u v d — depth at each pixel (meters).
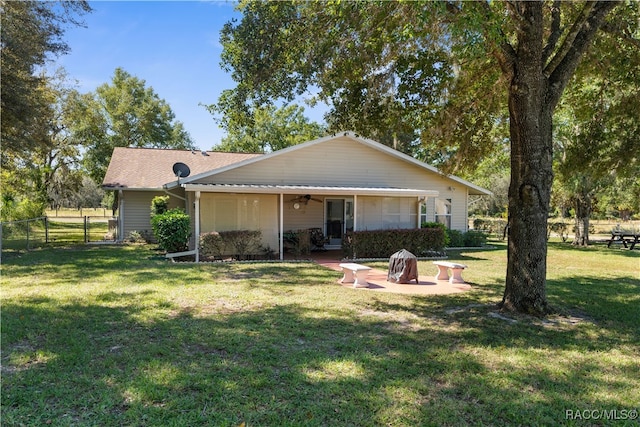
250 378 4.22
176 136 46.84
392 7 6.14
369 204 17.25
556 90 6.83
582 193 22.30
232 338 5.54
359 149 18.34
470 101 9.80
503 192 37.12
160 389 3.93
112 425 3.30
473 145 10.78
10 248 16.86
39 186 27.72
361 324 6.39
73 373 4.31
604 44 8.55
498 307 7.42
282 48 8.16
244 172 16.53
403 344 5.42
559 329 6.18
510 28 6.58
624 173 10.01
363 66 7.70
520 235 7.01
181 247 14.40
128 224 19.69
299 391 3.96
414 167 19.41
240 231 14.56
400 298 8.41
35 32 14.53
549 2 8.26
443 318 6.81
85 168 35.59
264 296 8.30
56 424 3.30
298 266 12.95
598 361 4.91
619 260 15.73
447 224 20.25
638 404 3.80
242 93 9.17
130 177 19.89
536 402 3.81
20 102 14.30
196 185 13.48
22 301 7.48
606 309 7.52
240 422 3.37
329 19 7.50
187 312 6.93
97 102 35.94
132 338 5.50
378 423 3.39
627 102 9.12
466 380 4.27
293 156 17.30
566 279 11.00
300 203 17.95
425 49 7.32
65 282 9.46
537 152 6.74
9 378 4.16
